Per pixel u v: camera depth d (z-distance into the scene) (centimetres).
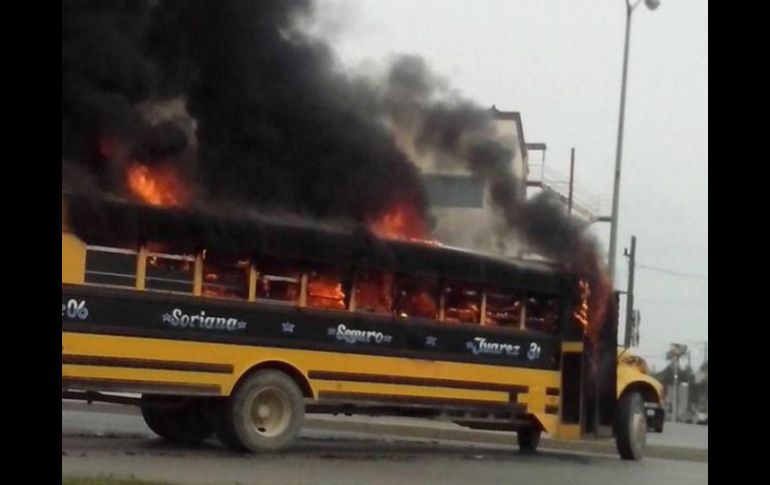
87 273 1129
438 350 1380
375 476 1130
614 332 1556
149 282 1167
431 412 1396
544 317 1502
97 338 1124
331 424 1983
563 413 1503
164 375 1167
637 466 1509
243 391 1225
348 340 1302
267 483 1006
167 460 1149
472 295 1425
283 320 1255
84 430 1512
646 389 1619
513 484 1155
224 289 1220
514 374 1454
